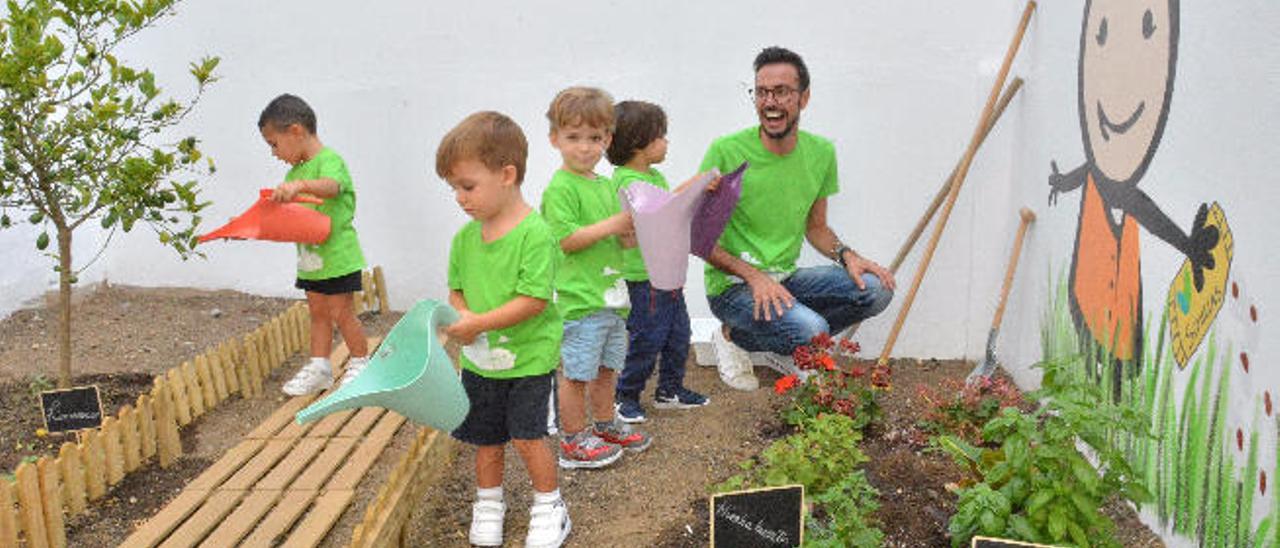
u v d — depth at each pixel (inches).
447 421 127.4
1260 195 115.2
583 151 171.0
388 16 249.6
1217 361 126.0
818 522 144.2
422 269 262.8
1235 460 120.9
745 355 220.7
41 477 139.6
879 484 160.4
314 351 208.4
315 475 164.6
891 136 231.1
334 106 255.8
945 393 205.5
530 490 169.8
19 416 193.3
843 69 230.5
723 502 123.6
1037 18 206.1
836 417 158.7
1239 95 120.6
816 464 149.0
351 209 204.8
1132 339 154.7
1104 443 125.5
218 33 256.2
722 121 239.5
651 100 241.1
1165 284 142.5
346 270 203.5
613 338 178.4
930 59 227.5
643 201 166.9
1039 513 123.4
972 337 236.1
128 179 175.5
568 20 242.2
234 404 205.2
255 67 257.1
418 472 149.5
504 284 141.0
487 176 134.6
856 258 213.2
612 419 185.2
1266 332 113.3
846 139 233.0
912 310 238.1
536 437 147.2
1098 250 170.2
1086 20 176.6
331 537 148.7
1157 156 145.6
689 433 193.2
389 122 254.8
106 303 267.3
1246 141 118.6
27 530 136.9
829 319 217.2
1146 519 149.9
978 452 143.3
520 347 143.8
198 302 268.7
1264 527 113.3
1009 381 221.8
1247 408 117.9
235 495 157.2
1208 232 128.7
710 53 237.3
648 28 238.8
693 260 247.4
